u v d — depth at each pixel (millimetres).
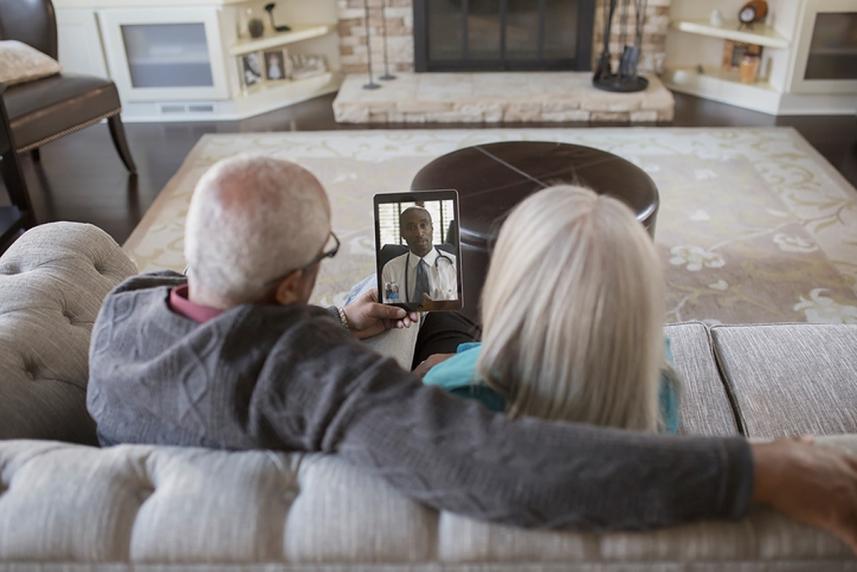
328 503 781
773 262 2744
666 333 1715
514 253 858
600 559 750
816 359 1590
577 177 2398
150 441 956
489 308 895
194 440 911
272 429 859
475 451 754
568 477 729
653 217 2238
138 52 4219
